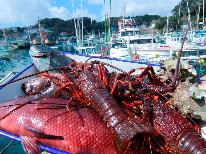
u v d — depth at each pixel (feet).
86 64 2.21
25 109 2.01
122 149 1.65
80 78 2.03
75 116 1.88
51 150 1.82
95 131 1.81
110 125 1.73
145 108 1.82
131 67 3.51
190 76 2.59
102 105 1.82
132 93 1.95
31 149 1.84
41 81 2.64
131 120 1.70
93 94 1.90
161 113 1.78
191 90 2.05
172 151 1.69
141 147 1.69
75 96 2.02
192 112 1.99
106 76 2.05
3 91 2.77
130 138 1.60
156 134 1.71
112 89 1.95
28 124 1.92
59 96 2.18
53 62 3.41
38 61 3.42
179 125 1.71
